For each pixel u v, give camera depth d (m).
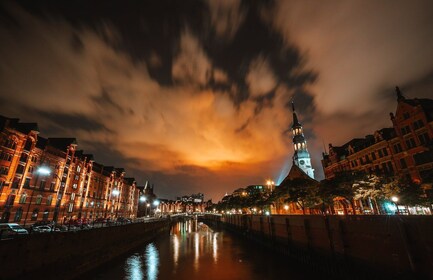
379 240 22.27
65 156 71.62
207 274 33.03
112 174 108.88
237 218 87.25
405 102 49.72
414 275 18.73
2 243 18.45
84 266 30.39
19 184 53.62
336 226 28.41
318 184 50.47
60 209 68.56
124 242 46.72
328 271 29.67
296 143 112.69
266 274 32.38
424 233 18.62
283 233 45.00
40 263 22.23
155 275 32.59
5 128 50.91
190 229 111.62
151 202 183.62
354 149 66.25
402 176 42.25
